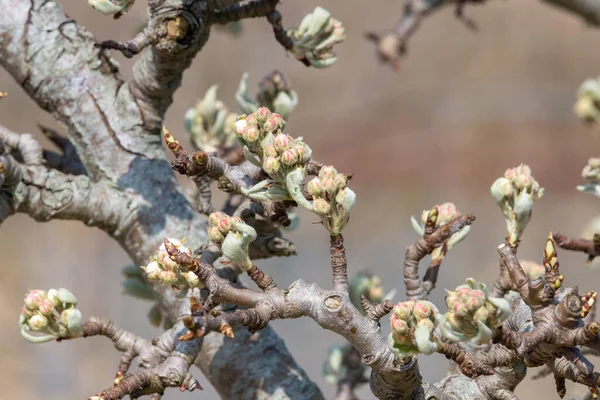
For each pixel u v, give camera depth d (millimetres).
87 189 1198
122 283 1257
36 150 1194
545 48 6785
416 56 6848
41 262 4398
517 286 1083
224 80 5340
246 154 1094
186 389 1100
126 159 1209
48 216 1190
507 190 1128
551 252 1078
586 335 1065
